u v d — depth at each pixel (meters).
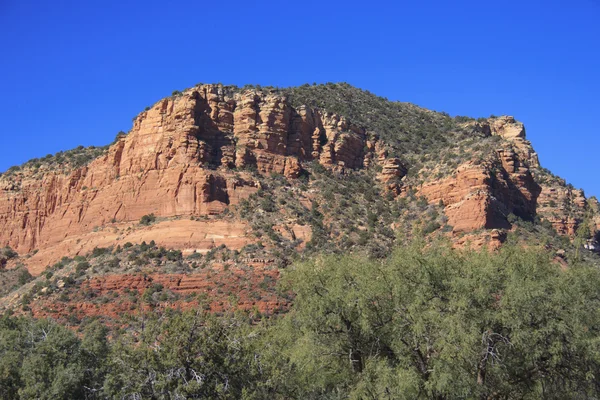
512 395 36.97
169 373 32.09
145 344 33.72
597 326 37.69
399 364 35.88
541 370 36.25
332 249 86.44
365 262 42.91
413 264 39.12
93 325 55.88
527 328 34.97
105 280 83.38
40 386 38.66
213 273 82.50
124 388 32.34
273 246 87.56
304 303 40.91
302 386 39.00
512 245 41.94
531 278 38.34
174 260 87.00
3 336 45.47
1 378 40.28
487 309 36.22
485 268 37.31
